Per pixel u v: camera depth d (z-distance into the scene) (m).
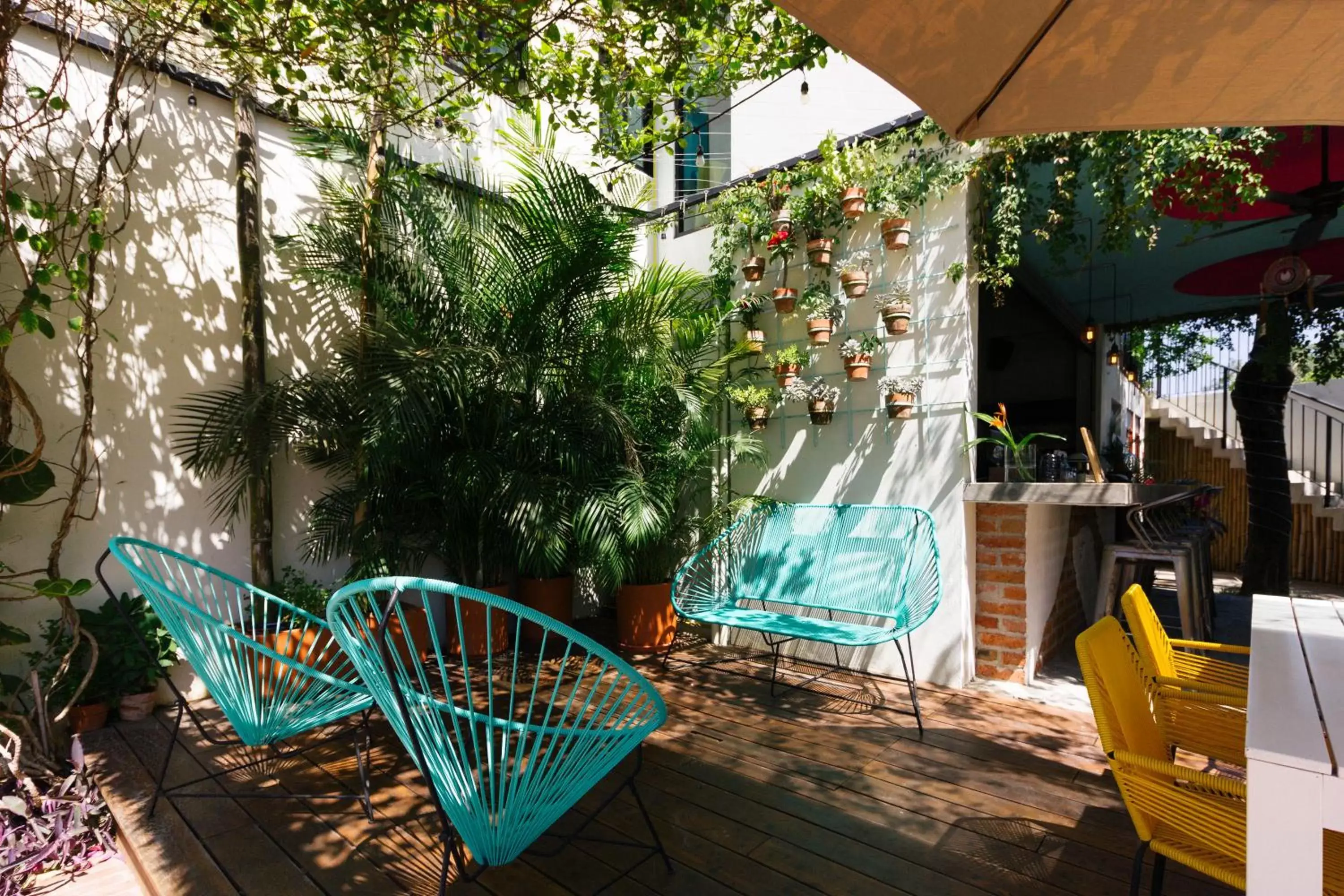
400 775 2.57
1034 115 1.74
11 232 2.54
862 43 1.52
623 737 1.82
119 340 3.24
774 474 4.34
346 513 3.72
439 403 3.34
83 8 3.05
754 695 3.46
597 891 1.86
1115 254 5.48
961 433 3.55
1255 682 1.40
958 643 3.53
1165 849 1.34
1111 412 7.69
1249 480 4.49
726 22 3.09
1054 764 2.64
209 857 2.03
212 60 3.47
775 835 2.14
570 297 3.83
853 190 3.78
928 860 2.00
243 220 3.61
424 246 3.78
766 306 4.39
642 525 3.56
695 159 6.02
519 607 1.49
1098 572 5.01
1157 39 1.49
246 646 2.13
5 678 2.79
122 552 2.09
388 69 3.27
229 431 3.23
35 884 2.07
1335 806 0.98
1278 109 1.66
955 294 3.60
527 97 3.43
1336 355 5.34
